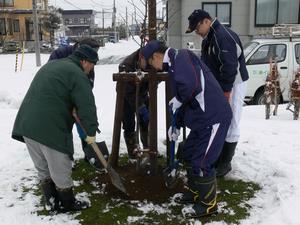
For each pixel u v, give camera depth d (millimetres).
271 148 5039
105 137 5566
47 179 3559
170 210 3664
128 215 3580
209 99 3268
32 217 3520
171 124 3764
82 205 3670
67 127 3338
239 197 3904
